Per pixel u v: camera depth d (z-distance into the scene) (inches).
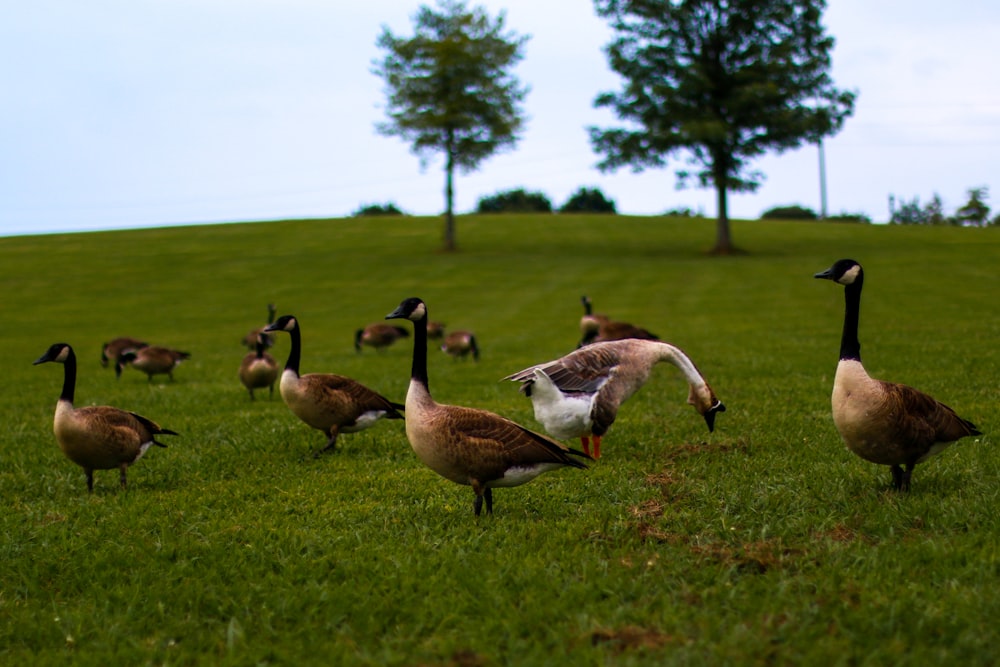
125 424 346.9
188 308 1515.7
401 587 226.1
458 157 2299.5
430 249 2236.7
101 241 2426.2
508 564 234.4
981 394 478.9
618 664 174.9
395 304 1497.3
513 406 523.2
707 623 191.6
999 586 207.0
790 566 225.1
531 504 304.8
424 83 2290.8
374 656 188.9
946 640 183.0
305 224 2758.4
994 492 280.8
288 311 1456.7
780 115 2004.2
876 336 850.8
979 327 884.6
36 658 197.9
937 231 2405.3
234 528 285.1
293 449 418.3
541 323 1208.2
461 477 278.1
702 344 866.8
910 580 214.2
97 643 202.1
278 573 244.8
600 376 350.6
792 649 179.9
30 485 363.6
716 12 2068.2
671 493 304.7
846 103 2078.0
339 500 321.7
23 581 244.1
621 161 2097.7
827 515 269.0
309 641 198.8
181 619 217.8
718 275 1694.1
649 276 1720.0
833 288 1446.9
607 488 317.4
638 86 2023.9
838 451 360.5
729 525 261.4
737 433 409.7
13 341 1198.3
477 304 1466.5
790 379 585.9
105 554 262.2
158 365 745.6
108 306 1549.0
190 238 2472.9
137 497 335.0
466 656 186.4
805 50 2078.0
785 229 2534.5
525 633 197.6
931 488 294.2
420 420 277.1
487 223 2738.7
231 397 624.7
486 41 2288.4
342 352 984.9
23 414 580.4
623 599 210.7
